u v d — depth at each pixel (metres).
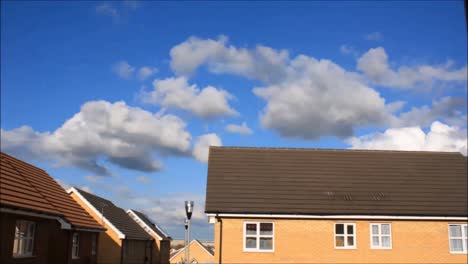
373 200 23.66
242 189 23.91
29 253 20.03
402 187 24.78
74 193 39.25
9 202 17.66
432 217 22.88
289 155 27.20
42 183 25.34
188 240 18.98
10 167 21.98
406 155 27.95
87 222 27.72
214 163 25.88
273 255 22.34
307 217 22.70
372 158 27.47
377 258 22.53
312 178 25.17
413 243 22.77
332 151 27.97
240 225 22.62
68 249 25.23
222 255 22.27
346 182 24.97
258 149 27.55
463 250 22.92
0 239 17.12
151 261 52.28
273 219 22.72
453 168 26.77
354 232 22.77
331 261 22.41
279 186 24.31
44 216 20.44
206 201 22.97
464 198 24.09
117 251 38.28
